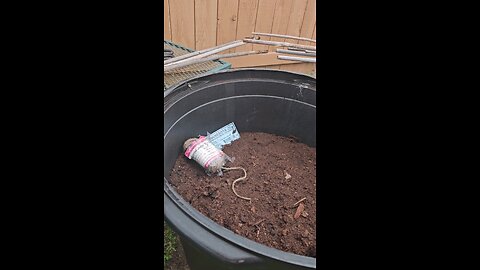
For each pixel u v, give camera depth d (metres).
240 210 1.08
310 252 0.97
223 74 1.27
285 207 1.10
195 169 1.21
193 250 0.86
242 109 1.36
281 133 1.43
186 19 1.73
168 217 0.75
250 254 0.72
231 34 1.88
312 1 1.92
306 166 1.30
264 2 1.83
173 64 1.34
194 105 1.22
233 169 1.24
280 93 1.34
